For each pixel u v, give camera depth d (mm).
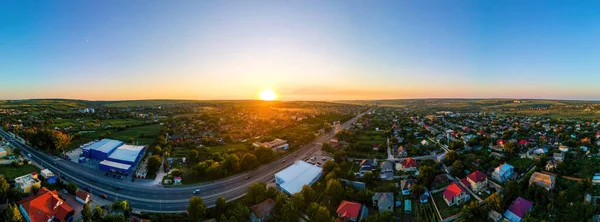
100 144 191000
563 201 109938
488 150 190875
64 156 176250
